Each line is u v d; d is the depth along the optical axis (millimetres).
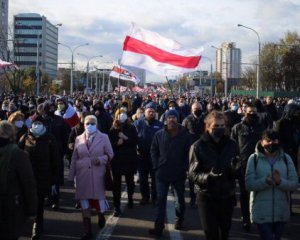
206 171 5766
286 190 5945
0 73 46219
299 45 83312
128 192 9914
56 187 9641
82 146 7957
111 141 9414
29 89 60656
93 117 8062
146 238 7730
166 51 11805
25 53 111938
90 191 7828
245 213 8203
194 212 9555
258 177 5984
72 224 8633
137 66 11797
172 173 7797
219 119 5742
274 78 84562
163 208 7848
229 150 5754
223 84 114500
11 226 5383
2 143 5504
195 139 10320
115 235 7902
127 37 11797
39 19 113188
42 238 7715
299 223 8750
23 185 5473
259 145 6109
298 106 9062
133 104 22859
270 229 5992
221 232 5898
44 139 7641
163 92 67188
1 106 17250
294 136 9016
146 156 10164
